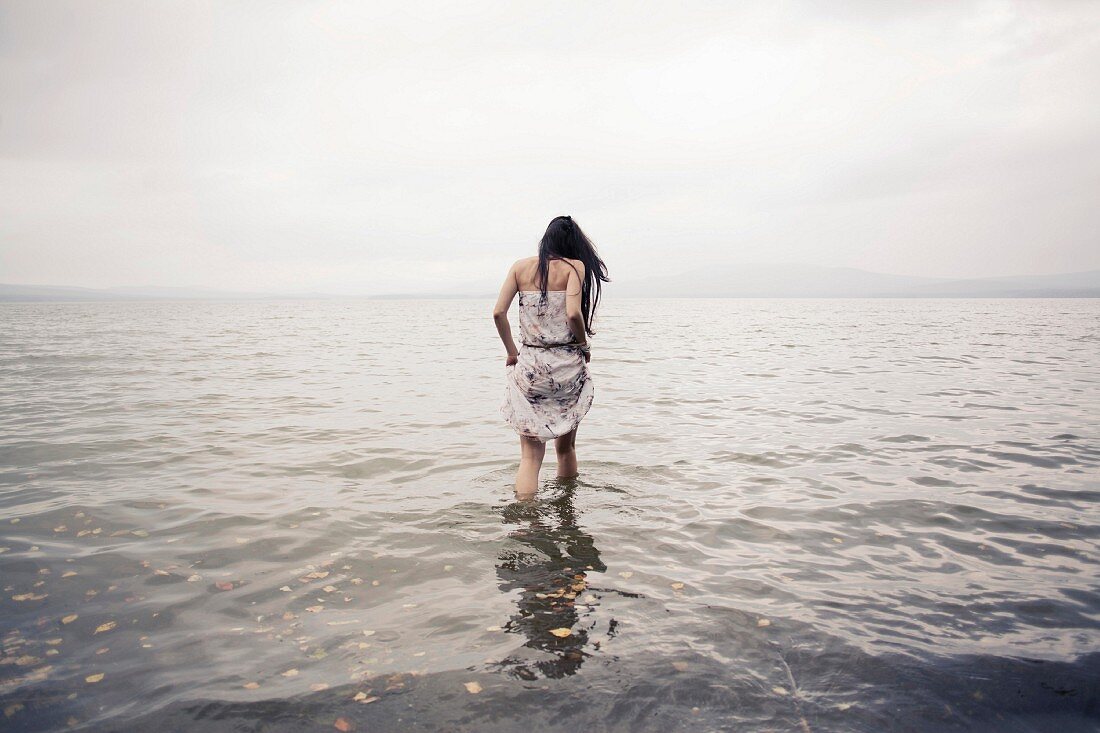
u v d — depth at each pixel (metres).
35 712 2.02
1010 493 4.47
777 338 23.78
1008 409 7.91
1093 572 3.15
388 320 49.12
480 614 2.70
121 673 2.25
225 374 11.80
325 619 2.66
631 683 2.18
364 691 2.13
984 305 112.94
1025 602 2.82
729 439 6.28
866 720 1.99
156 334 26.31
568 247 4.51
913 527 3.80
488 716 2.00
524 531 3.72
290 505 4.20
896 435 6.43
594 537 3.63
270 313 74.88
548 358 4.46
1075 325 34.00
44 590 2.92
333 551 3.41
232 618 2.66
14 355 15.39
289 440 6.21
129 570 3.15
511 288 4.55
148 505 4.18
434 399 8.89
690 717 2.00
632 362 14.27
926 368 12.73
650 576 3.10
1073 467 5.18
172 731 1.93
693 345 19.94
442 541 3.56
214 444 6.03
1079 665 2.29
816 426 6.91
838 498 4.37
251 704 2.06
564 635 2.51
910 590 2.94
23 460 5.39
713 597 2.86
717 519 3.94
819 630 2.55
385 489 4.59
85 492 4.47
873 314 59.47
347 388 10.01
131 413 7.65
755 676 2.23
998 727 1.97
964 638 2.50
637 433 6.57
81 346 18.77
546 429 4.48
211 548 3.44
